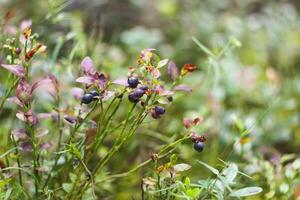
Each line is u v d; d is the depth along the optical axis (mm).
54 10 954
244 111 1229
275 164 860
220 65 1023
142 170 920
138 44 1383
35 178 729
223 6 1841
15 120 918
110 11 1626
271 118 1153
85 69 684
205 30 1624
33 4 1244
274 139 1122
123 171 930
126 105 1060
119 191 922
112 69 1031
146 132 918
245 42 1580
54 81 758
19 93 698
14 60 727
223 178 690
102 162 741
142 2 1713
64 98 854
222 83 1238
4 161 785
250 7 1878
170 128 1021
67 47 1084
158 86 692
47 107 892
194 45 1566
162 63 688
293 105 1188
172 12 1700
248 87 1247
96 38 987
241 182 860
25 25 812
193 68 727
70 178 754
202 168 986
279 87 1257
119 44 1494
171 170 701
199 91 1188
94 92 683
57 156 756
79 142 747
